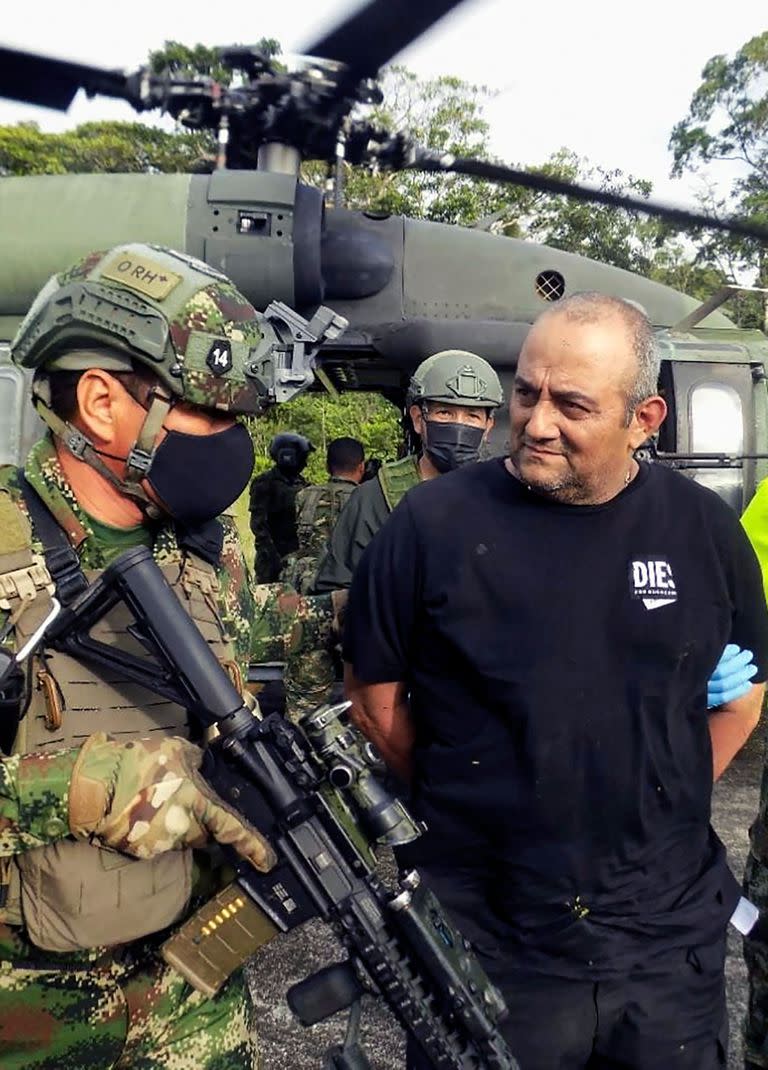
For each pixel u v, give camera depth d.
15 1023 1.47
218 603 1.69
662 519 1.75
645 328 1.68
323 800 1.46
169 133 16.62
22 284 5.16
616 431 1.64
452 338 5.48
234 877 1.60
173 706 1.53
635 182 19.88
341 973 1.50
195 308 1.47
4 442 5.13
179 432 1.50
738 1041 2.87
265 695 4.23
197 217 5.10
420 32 3.76
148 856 1.35
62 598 1.44
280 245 5.15
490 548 1.71
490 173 5.09
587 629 1.68
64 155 17.22
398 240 5.66
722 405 6.16
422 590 1.75
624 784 1.68
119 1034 1.53
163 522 1.62
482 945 1.74
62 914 1.39
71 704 1.44
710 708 2.01
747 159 24.06
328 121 4.80
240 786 1.46
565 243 20.20
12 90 4.23
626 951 1.71
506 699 1.68
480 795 1.71
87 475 1.54
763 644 1.92
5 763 1.34
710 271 21.14
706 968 1.76
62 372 1.51
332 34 4.02
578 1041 1.72
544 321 1.67
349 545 3.46
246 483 1.59
